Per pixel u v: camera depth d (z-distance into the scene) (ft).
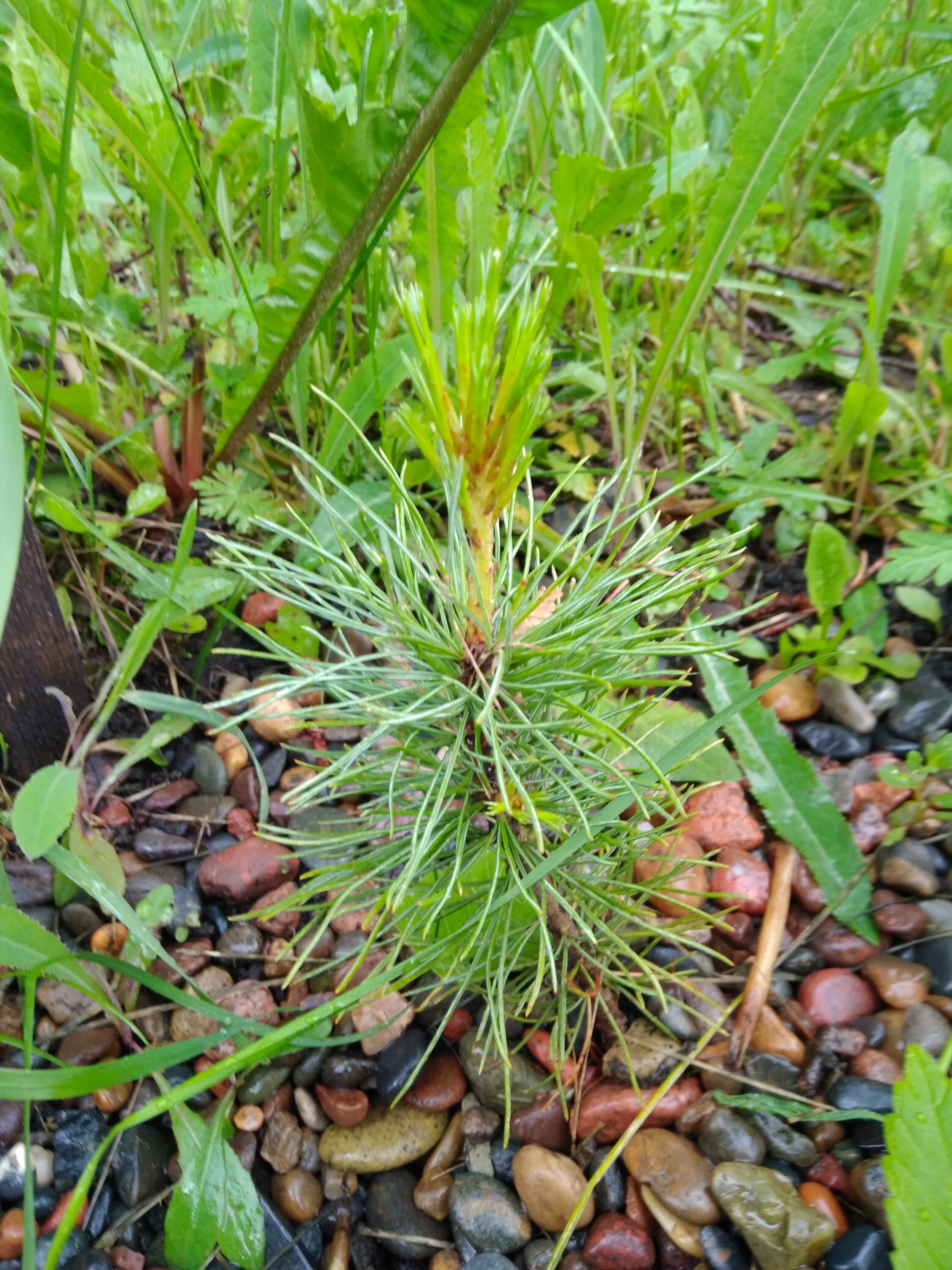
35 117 0.85
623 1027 0.75
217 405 1.19
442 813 0.62
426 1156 0.71
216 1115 0.68
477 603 0.56
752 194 0.89
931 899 0.83
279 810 0.91
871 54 1.72
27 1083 0.53
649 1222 0.66
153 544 1.08
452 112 0.79
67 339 1.06
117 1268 0.65
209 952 0.81
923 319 1.20
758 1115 0.69
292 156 1.26
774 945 0.80
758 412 1.34
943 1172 0.53
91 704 0.91
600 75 1.35
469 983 0.64
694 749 0.67
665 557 0.61
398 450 1.07
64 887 0.82
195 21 1.09
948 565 0.94
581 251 0.89
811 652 1.02
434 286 0.94
